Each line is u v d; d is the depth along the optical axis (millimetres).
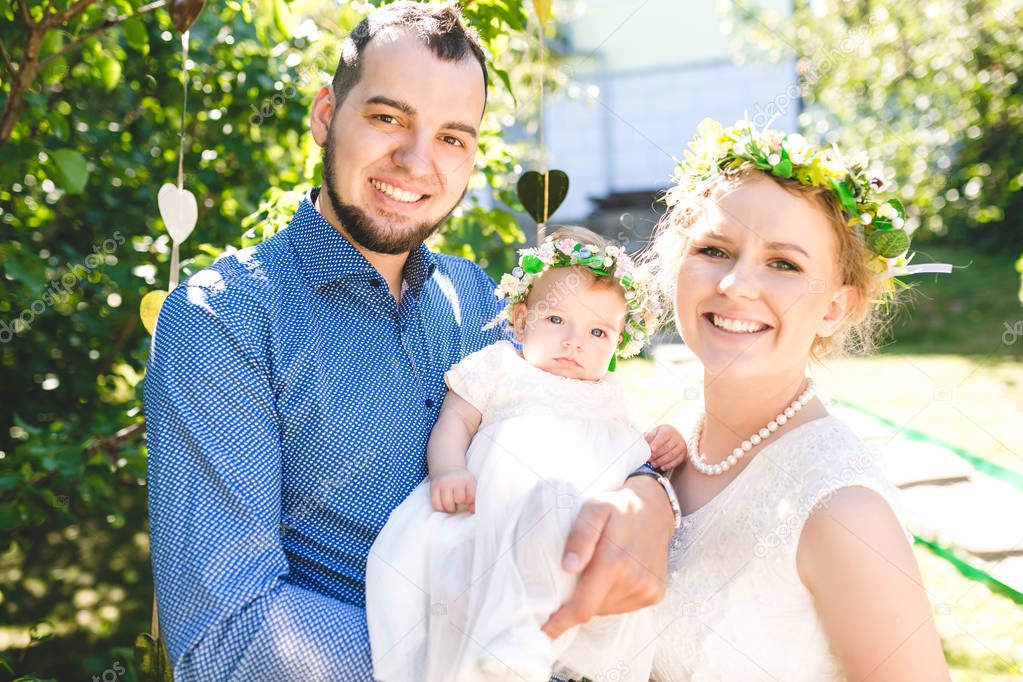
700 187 1686
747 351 1585
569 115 12125
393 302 1818
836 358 1855
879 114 7480
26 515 2773
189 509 1529
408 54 1704
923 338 6242
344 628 1532
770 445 1619
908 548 1503
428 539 1640
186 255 3045
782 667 1548
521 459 1706
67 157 2102
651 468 1795
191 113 3188
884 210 1648
